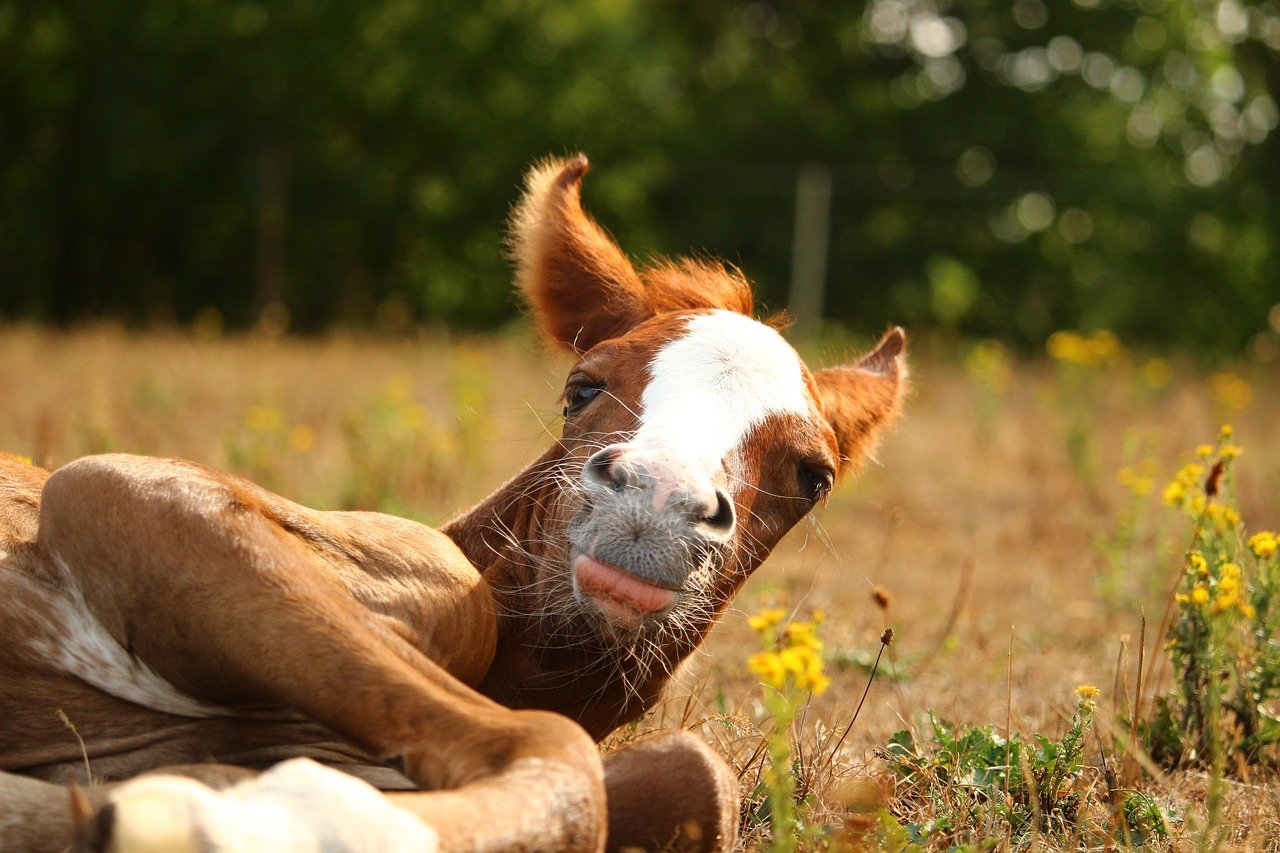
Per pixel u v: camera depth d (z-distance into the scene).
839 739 5.97
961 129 41.59
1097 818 5.16
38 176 34.12
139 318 33.00
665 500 4.36
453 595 4.55
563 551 4.78
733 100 41.75
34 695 4.20
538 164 6.21
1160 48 42.34
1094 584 9.40
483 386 15.42
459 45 35.12
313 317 34.12
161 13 33.22
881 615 8.53
